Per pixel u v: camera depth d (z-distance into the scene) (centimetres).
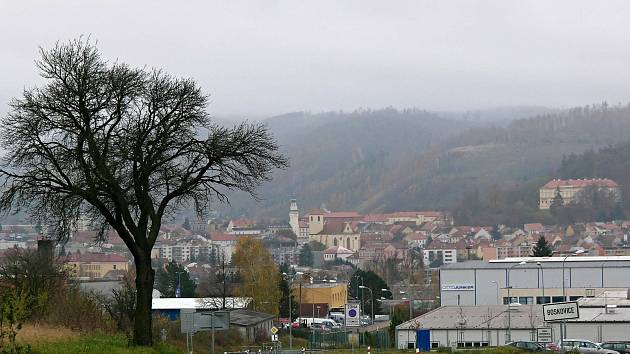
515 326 11075
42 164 4831
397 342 11044
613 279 16038
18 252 10031
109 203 5244
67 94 4806
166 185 5209
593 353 8381
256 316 12850
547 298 16188
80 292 8675
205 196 5272
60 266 9638
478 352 8769
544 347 8862
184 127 5106
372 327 16262
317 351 9681
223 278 13800
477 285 16425
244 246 15975
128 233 5041
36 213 4947
